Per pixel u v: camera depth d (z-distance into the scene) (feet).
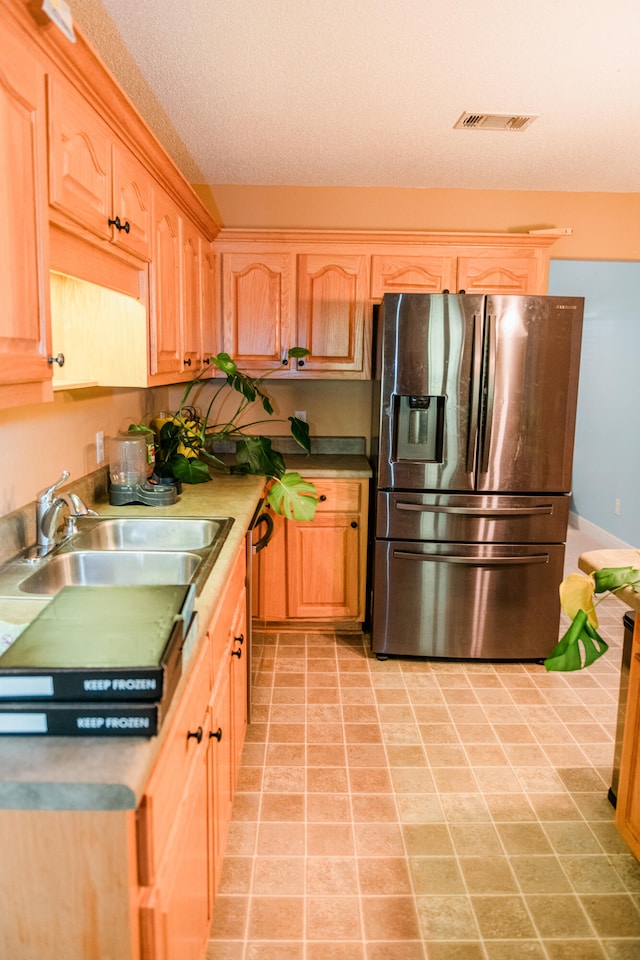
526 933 5.33
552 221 11.67
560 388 9.61
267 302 10.94
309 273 10.88
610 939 5.29
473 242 10.81
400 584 10.11
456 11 5.85
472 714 8.70
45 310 4.07
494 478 9.80
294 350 10.52
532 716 8.67
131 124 5.51
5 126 3.50
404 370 9.59
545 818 6.70
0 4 3.38
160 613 3.63
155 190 6.91
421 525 9.96
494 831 6.50
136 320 6.73
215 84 7.40
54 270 4.45
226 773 5.74
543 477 9.83
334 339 11.03
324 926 5.35
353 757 7.68
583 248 11.75
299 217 11.55
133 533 7.16
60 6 3.63
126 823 2.85
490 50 6.57
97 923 2.95
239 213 11.51
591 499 18.39
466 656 10.28
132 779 2.72
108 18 5.99
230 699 6.02
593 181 11.03
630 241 11.75
